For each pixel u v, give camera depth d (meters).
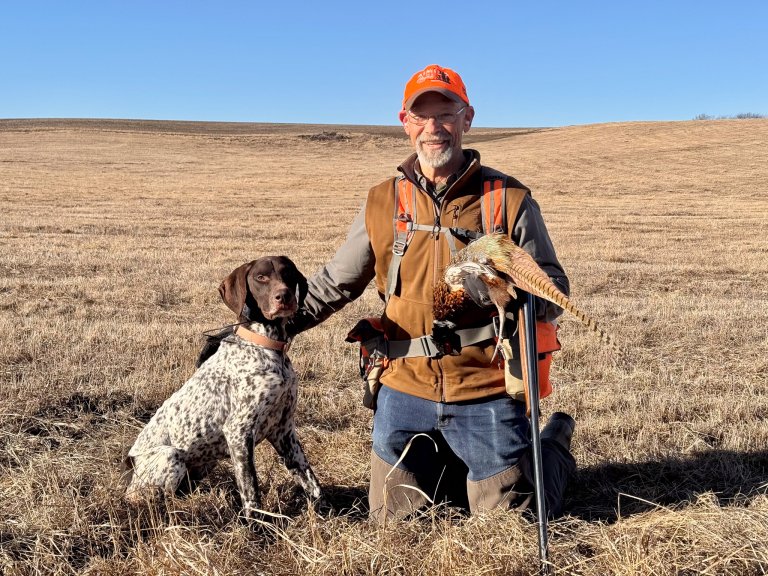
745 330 9.14
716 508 3.76
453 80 3.72
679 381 7.04
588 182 40.06
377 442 3.99
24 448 5.17
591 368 7.45
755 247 19.03
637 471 4.96
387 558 3.38
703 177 41.16
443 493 4.19
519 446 3.78
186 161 54.53
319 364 7.52
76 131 73.94
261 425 4.30
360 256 4.11
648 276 14.33
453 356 3.78
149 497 4.12
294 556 3.57
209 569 3.36
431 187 3.87
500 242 3.33
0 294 11.39
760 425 5.74
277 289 4.06
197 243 18.86
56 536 3.84
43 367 7.14
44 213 25.55
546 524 3.37
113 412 6.03
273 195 34.56
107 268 14.40
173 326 9.05
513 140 66.44
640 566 3.29
